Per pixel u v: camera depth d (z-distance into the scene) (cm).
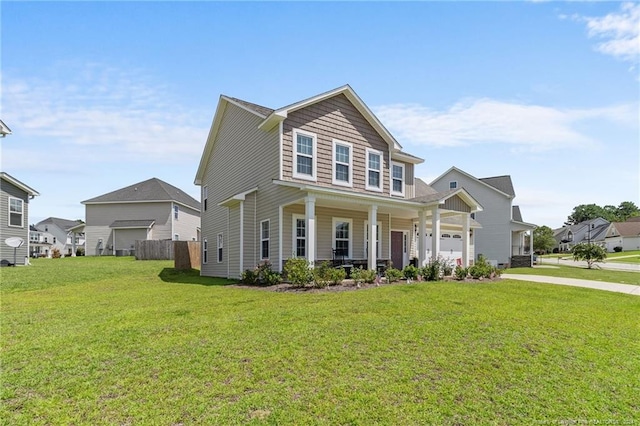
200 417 312
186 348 485
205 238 1889
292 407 329
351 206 1352
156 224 3139
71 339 532
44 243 5684
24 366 427
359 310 710
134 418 311
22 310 755
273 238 1244
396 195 1603
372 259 1206
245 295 923
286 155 1216
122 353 469
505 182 3034
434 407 333
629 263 3416
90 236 3184
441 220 1927
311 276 1026
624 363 455
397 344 504
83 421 306
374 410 325
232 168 1596
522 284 1186
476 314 693
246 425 299
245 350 475
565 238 8231
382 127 1470
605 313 751
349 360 442
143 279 1437
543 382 393
